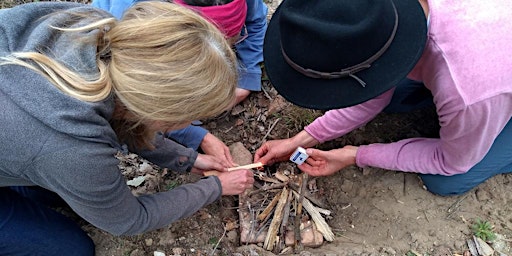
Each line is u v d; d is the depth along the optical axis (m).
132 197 0.79
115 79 0.63
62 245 0.94
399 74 0.75
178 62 0.62
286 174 1.15
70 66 0.62
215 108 0.69
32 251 0.91
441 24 0.80
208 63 0.64
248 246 1.06
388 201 1.11
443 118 0.88
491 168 1.04
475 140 0.90
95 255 1.03
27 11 0.70
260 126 1.24
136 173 1.16
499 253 1.03
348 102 0.76
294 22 0.71
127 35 0.63
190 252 1.04
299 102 0.79
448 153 0.97
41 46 0.65
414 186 1.12
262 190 1.13
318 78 0.77
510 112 0.89
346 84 0.77
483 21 0.79
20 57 0.63
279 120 1.24
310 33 0.71
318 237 1.07
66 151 0.64
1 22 0.67
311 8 0.72
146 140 0.81
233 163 1.11
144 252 1.04
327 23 0.70
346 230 1.10
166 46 0.63
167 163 1.02
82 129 0.63
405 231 1.07
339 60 0.73
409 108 1.20
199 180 1.05
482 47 0.79
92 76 0.63
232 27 1.03
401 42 0.76
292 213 1.10
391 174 1.14
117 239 1.05
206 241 1.06
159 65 0.62
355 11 0.70
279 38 0.85
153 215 0.84
